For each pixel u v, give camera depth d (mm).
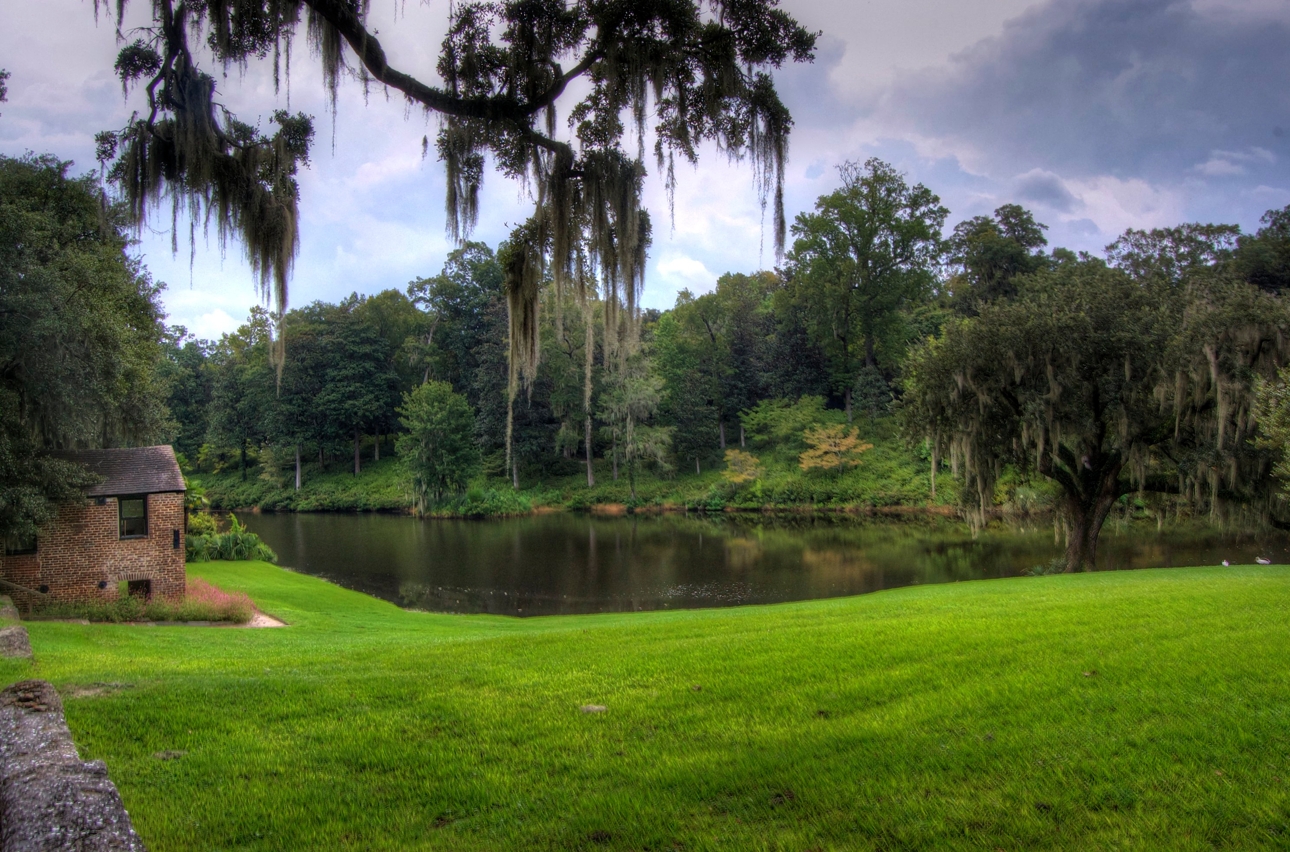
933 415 23672
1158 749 4977
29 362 15156
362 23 6285
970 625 9570
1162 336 20656
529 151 7250
